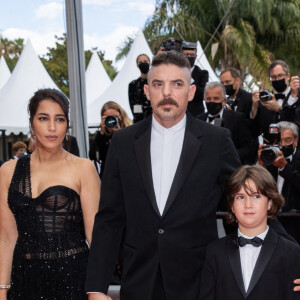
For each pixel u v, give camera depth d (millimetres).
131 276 2131
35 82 10250
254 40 16891
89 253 2205
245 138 4281
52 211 2223
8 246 2324
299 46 17766
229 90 4945
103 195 2225
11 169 2334
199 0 17344
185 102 2096
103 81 13359
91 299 2137
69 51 4594
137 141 2164
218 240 2160
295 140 3592
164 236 2061
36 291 2199
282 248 2102
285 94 4695
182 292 2068
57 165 2314
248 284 2111
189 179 2078
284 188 3504
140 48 10945
